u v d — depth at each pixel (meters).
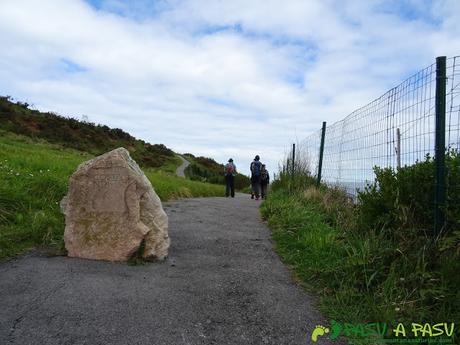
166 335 2.69
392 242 4.17
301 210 6.95
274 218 7.15
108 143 37.28
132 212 4.33
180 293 3.46
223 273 4.15
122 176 4.38
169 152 59.03
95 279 3.60
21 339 2.48
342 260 4.09
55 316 2.81
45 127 31.14
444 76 3.80
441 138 3.79
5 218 4.92
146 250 4.37
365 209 4.82
